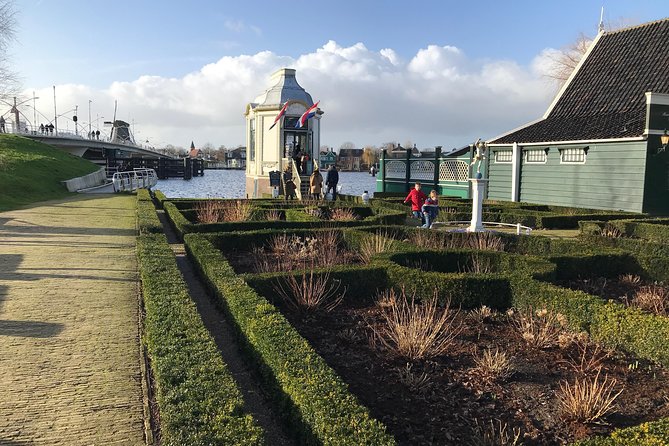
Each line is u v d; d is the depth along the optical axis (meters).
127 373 4.46
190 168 89.38
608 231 13.48
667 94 17.38
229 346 5.21
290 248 10.01
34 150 36.47
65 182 28.95
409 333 4.92
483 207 19.41
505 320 6.11
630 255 8.67
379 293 7.04
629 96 21.11
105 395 4.05
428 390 4.18
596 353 5.03
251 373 4.60
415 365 4.64
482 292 6.61
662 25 22.84
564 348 5.12
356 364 4.63
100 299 6.62
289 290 6.54
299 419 3.41
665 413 3.93
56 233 12.20
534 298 6.28
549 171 21.67
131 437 3.49
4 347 4.91
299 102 27.89
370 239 9.79
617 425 3.74
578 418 3.76
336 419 3.03
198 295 7.08
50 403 3.88
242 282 6.21
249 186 30.77
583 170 20.03
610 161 18.88
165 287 5.98
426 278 6.72
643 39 23.12
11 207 18.38
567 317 5.83
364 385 4.21
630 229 13.85
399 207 19.36
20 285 7.18
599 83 23.14
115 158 74.50
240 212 14.62
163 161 85.06
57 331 5.40
